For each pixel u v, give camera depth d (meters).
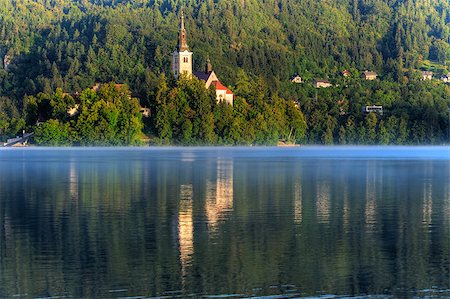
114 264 93.06
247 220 125.75
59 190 174.88
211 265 92.81
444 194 166.88
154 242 105.75
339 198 158.38
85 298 80.19
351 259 96.19
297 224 121.44
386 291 83.06
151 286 84.25
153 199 155.88
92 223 121.88
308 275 88.62
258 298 80.69
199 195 164.00
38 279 86.62
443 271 90.56
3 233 112.38
